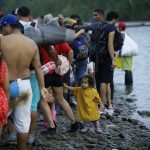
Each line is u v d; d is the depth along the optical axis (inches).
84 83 632.4
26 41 518.3
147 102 877.8
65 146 582.2
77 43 756.6
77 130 642.2
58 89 630.5
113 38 745.6
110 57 749.9
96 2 6565.0
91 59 762.8
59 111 741.9
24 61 513.3
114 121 715.4
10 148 563.8
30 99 518.6
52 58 618.2
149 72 1273.4
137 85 1063.6
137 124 713.0
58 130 649.6
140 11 6092.5
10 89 504.4
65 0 6776.6
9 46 514.3
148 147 601.6
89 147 585.9
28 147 569.0
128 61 1048.8
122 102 876.0
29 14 699.4
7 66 511.2
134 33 3225.9
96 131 644.7
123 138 634.2
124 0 6156.5
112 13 752.3
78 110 641.0
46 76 619.2
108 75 755.4
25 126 515.2
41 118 693.9
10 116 542.9
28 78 516.7
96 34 753.6
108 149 583.2
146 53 1766.7
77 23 880.9
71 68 791.1
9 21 520.4
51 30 587.5
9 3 6087.6
